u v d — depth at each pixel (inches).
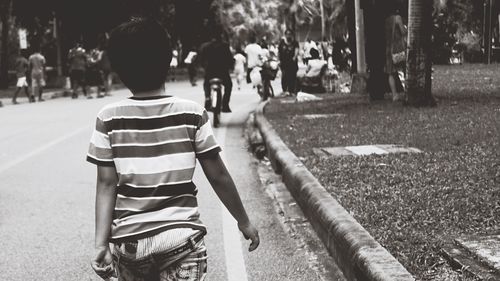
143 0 1605.6
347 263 211.0
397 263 184.1
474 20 1651.1
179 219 117.4
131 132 118.8
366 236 210.7
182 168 118.9
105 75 1226.6
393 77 684.7
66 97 1229.1
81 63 1165.7
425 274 192.2
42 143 551.2
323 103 736.3
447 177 309.1
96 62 1171.9
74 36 1550.2
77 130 639.8
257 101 1006.4
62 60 1561.3
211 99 645.9
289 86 974.4
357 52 876.0
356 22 871.7
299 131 490.9
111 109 120.6
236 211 128.0
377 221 242.4
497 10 1642.5
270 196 339.9
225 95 666.2
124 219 117.8
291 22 1971.0
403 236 221.9
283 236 266.7
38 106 979.3
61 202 332.8
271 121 565.3
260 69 937.5
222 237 267.6
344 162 358.6
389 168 337.7
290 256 241.3
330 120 550.9
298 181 313.4
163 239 116.0
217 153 122.3
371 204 265.3
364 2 722.8
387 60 680.4
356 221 230.1
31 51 1172.5
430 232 227.6
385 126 493.7
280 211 306.8
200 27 2032.5
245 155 476.4
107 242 119.6
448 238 220.2
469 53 1679.4
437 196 274.7
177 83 1647.4
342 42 1168.8
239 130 626.5
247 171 411.2
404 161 353.7
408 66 613.6
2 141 567.8
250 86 1449.3
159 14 1787.6
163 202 117.9
